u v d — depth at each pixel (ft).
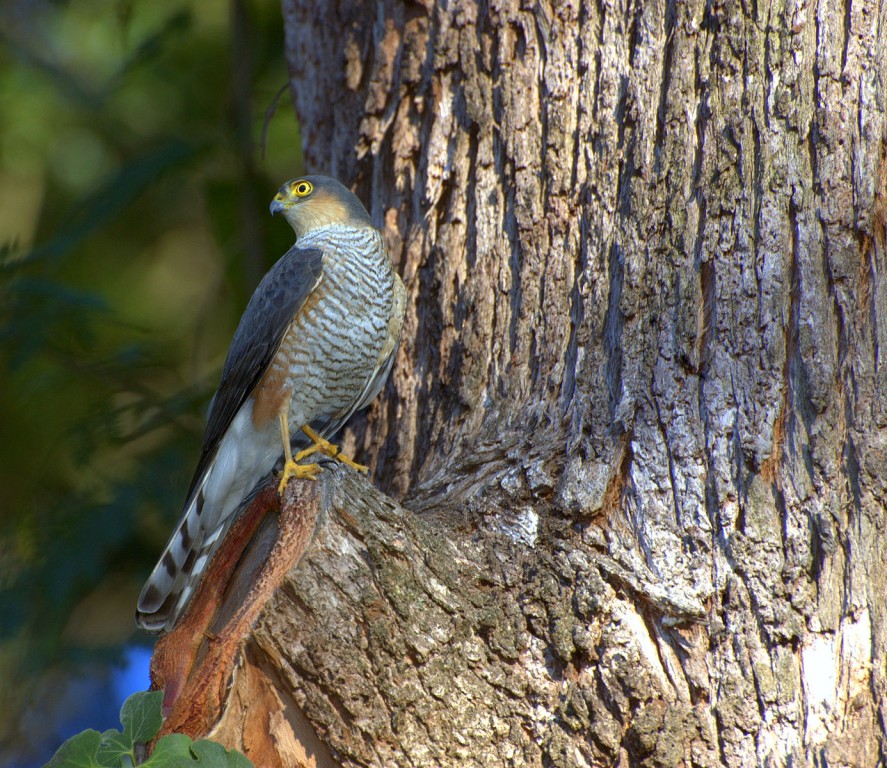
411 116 25.39
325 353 26.16
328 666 16.85
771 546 18.20
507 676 17.60
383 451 25.07
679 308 20.08
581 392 20.52
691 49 21.25
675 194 20.76
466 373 22.91
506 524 19.07
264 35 35.35
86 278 38.93
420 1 25.30
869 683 17.40
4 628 27.58
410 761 16.96
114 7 36.99
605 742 17.15
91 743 15.92
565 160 22.61
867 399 18.97
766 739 17.10
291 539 17.76
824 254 19.71
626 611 18.01
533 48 23.31
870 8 20.48
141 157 31.32
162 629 23.15
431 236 24.64
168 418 30.19
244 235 32.99
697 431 19.21
